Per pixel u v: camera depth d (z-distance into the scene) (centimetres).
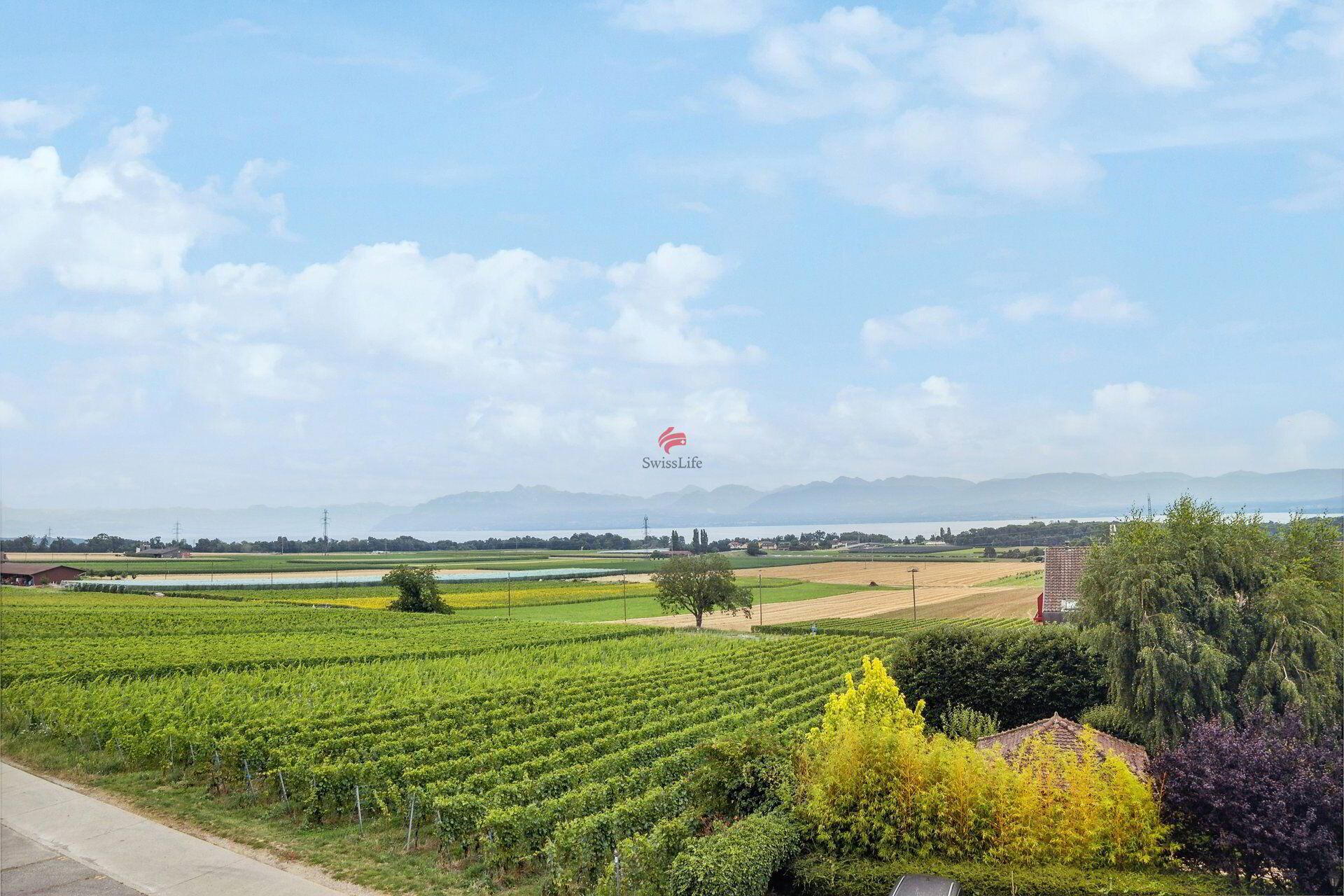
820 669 6044
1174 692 2806
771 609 12562
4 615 8925
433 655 6900
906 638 4369
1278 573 2834
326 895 1870
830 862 1730
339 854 2175
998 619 9644
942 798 1722
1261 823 1518
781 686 4950
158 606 10612
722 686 5075
